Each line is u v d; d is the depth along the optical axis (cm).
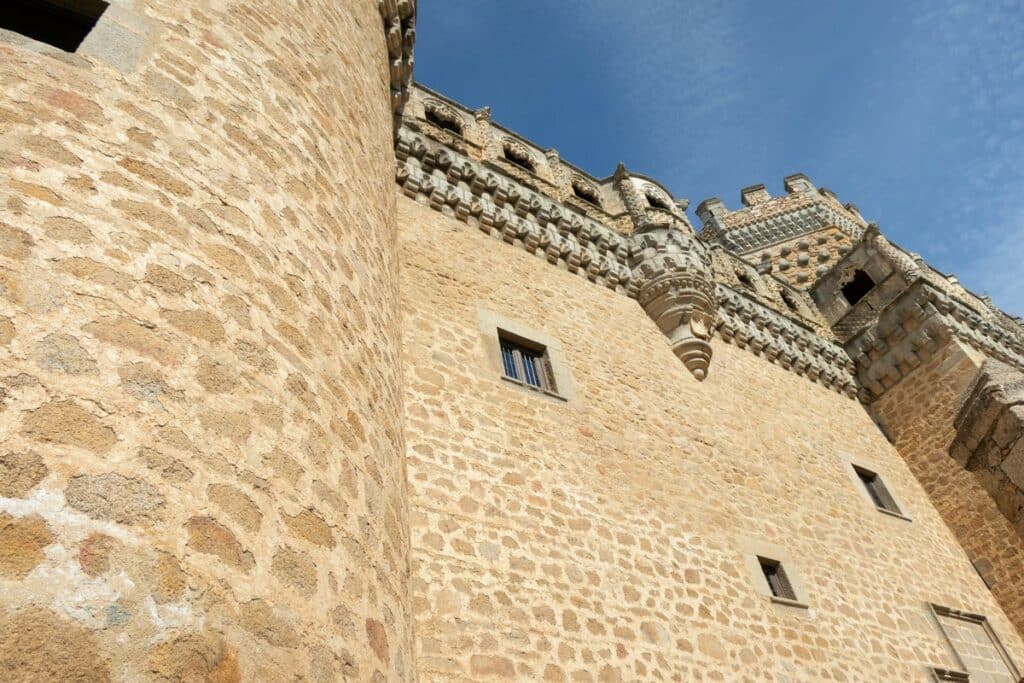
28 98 353
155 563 245
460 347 909
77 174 337
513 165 1573
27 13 458
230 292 363
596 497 859
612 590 761
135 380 285
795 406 1492
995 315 2384
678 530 915
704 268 1391
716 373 1356
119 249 323
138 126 393
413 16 1153
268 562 289
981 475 1512
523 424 872
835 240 2569
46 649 206
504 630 643
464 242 1118
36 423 246
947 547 1455
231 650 251
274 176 468
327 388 400
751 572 945
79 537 232
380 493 420
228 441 305
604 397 1038
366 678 318
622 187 1712
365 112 721
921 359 1730
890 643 1038
